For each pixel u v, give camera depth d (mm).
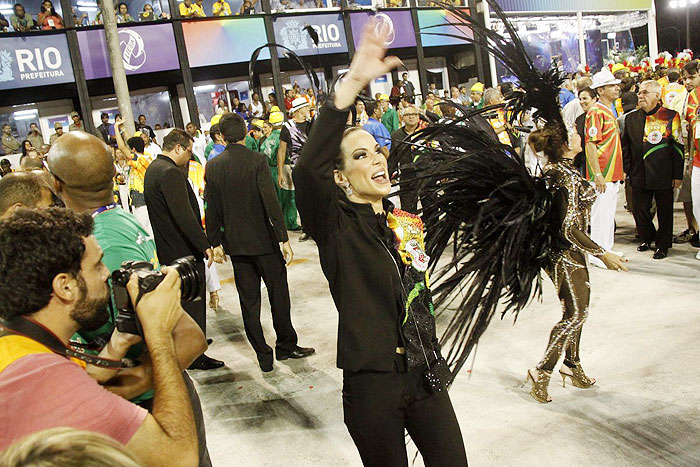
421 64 16031
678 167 5480
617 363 3705
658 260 5633
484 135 2572
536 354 3971
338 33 15156
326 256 2010
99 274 1354
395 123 10641
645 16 20484
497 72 17000
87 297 1310
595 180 5406
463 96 15844
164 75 14297
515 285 2613
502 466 2807
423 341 2014
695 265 5363
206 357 4430
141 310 1397
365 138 2037
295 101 7738
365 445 2018
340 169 2047
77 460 715
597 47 19438
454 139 2576
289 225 9375
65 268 1266
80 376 1216
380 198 2088
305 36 14766
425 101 12156
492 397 3463
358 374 1982
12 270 1217
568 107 6973
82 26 12625
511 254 2438
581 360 3809
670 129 5414
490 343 4191
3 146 12539
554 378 3660
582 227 3092
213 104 14953
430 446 2045
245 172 3975
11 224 1243
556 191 2902
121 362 1500
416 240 2090
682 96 7035
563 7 18094
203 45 13727
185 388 1378
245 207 4016
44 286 1239
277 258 4156
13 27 12188
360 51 1759
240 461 3125
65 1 12430
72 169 1859
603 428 3023
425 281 2082
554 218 2887
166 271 1479
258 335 4191
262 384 4055
